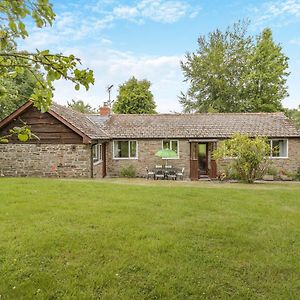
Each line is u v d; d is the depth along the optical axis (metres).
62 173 17.70
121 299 3.85
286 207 8.95
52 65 2.48
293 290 4.12
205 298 3.92
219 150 18.45
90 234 5.91
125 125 22.62
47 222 6.62
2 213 7.27
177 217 7.36
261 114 24.53
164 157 21.45
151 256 5.00
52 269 4.52
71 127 17.14
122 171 21.45
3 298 3.79
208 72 40.56
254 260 4.99
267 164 19.55
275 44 36.31
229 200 9.73
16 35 2.32
